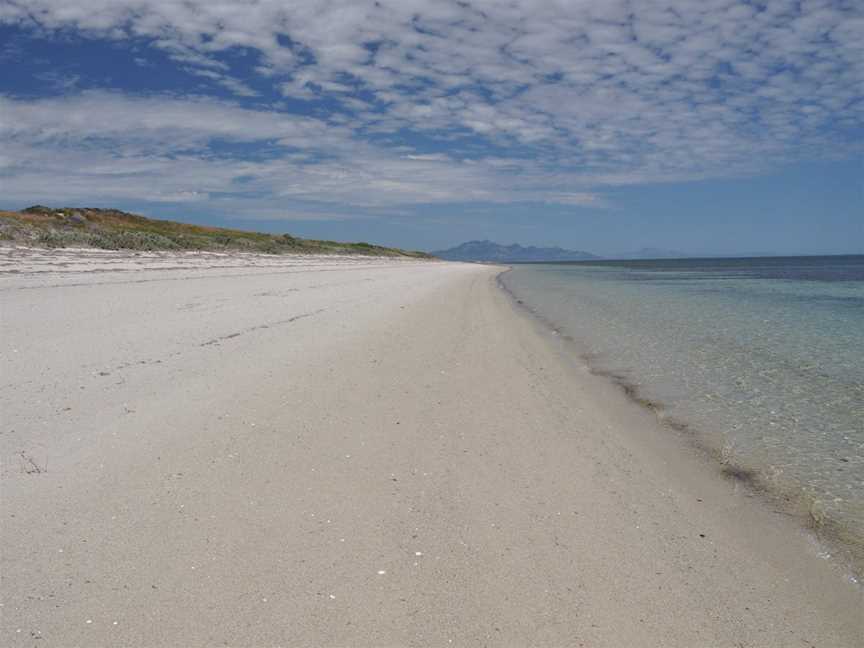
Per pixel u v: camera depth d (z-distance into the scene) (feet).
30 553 14.66
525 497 19.65
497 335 54.29
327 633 12.42
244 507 17.66
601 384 36.58
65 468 19.45
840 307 84.07
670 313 77.15
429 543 16.28
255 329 46.03
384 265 218.59
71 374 29.84
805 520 19.07
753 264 408.87
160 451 21.36
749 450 25.40
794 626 13.64
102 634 12.00
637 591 14.60
